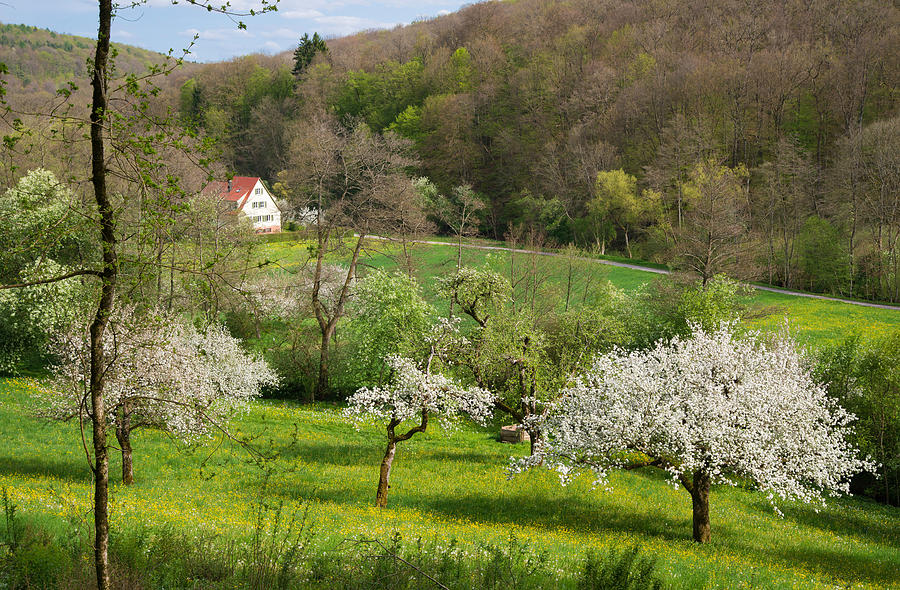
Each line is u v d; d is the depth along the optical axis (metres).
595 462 24.55
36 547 10.24
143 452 29.81
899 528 30.75
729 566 18.80
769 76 100.12
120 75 8.27
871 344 40.28
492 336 33.19
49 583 9.70
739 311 51.22
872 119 97.00
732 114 101.94
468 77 140.25
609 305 56.12
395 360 25.08
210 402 26.83
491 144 130.75
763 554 22.28
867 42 96.12
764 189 87.06
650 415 23.69
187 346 28.19
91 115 8.23
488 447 39.25
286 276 62.94
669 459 23.89
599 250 100.12
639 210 95.69
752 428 23.02
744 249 70.06
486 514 24.89
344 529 17.50
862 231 79.88
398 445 37.25
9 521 12.23
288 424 39.22
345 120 122.31
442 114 125.06
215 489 24.98
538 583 12.66
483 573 12.12
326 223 50.09
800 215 84.69
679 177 93.44
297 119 133.75
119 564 10.28
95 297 8.88
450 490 28.09
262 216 112.75
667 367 25.39
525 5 161.38
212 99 146.00
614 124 112.44
